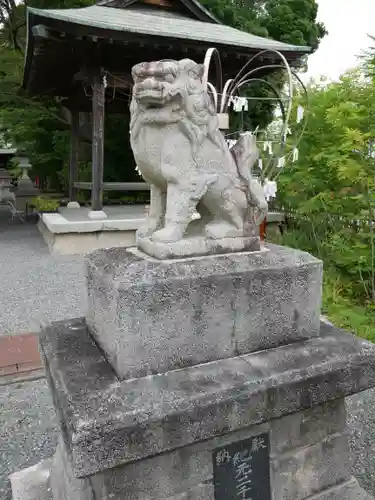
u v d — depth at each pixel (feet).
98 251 5.59
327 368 4.72
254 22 34.68
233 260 4.82
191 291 4.39
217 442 4.52
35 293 16.21
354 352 5.00
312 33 36.04
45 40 19.57
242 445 4.68
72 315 13.93
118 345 4.18
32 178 49.03
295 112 16.43
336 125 15.23
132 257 5.06
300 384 4.54
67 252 22.33
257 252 5.25
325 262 16.74
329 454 5.32
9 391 9.35
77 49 20.79
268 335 4.98
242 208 5.24
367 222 15.84
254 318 4.84
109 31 18.92
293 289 5.06
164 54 22.08
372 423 8.23
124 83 23.35
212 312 4.55
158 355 4.33
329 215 17.17
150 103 4.62
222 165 5.12
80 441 3.56
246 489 4.76
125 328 4.14
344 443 5.43
